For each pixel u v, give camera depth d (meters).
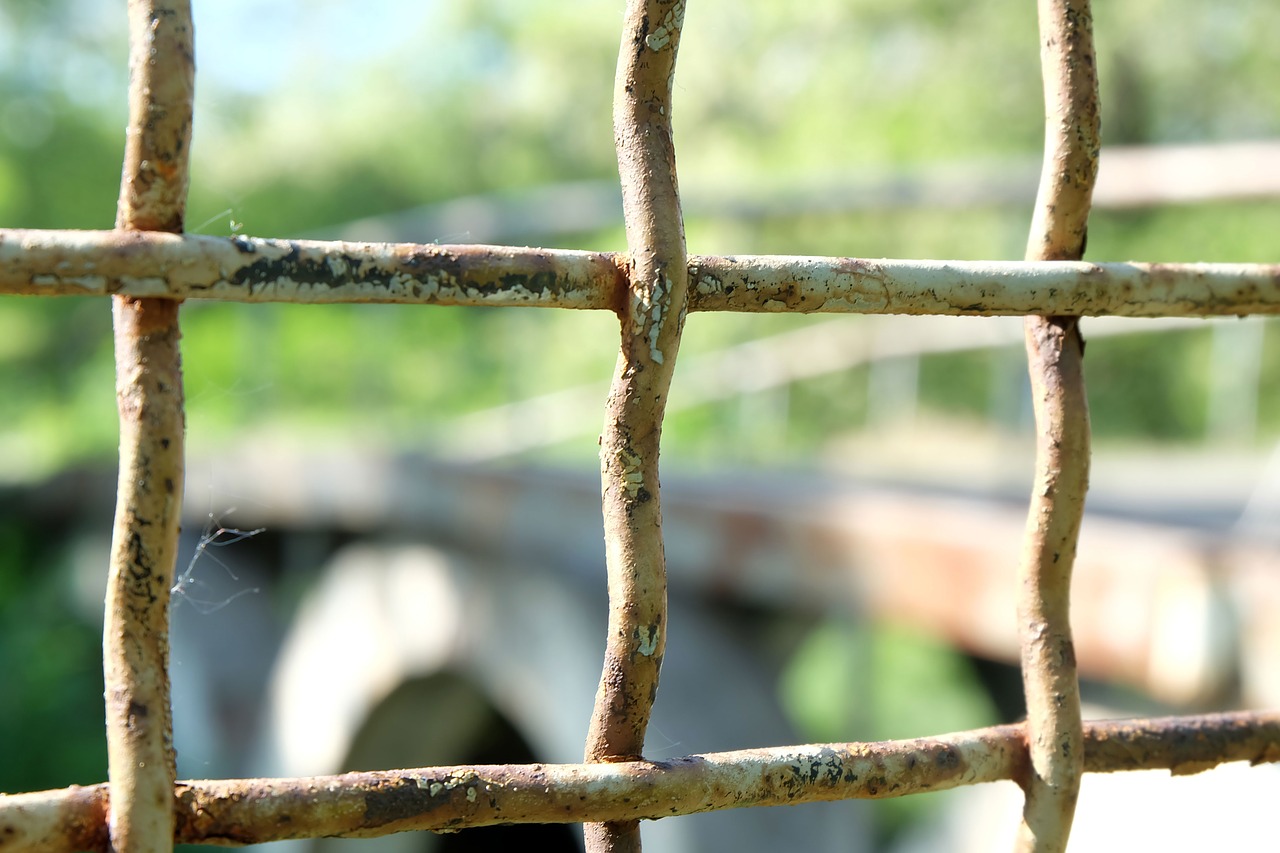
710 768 0.64
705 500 3.02
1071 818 0.74
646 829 2.80
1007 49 12.12
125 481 0.56
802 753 0.67
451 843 4.96
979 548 2.34
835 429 10.31
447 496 3.71
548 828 5.29
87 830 0.56
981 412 9.70
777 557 2.79
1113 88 11.90
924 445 7.80
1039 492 0.75
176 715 5.57
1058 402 0.75
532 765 0.62
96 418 12.60
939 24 12.30
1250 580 1.82
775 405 8.18
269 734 4.71
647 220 0.63
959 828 2.77
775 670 3.14
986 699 3.08
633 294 0.63
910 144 12.52
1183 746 0.77
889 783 0.69
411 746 4.29
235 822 0.57
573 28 15.12
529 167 16.69
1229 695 1.85
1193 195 3.41
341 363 11.76
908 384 9.93
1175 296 0.74
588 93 15.60
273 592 5.54
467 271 0.61
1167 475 5.37
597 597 3.10
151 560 0.56
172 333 0.57
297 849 4.32
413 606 3.94
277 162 16.73
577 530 3.18
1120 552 2.03
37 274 0.55
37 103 13.40
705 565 2.99
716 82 13.28
